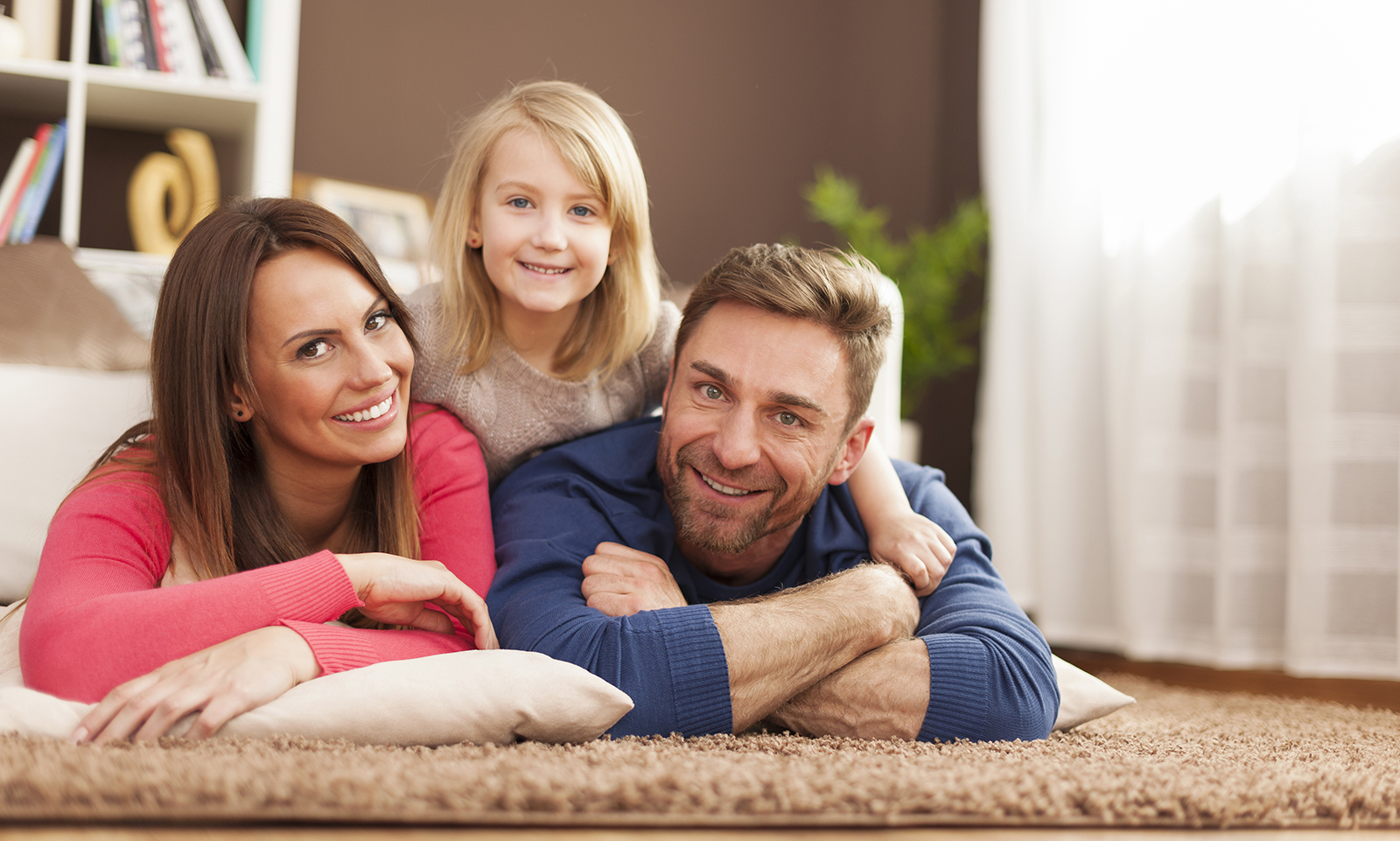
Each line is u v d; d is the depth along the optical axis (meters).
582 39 3.63
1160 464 2.75
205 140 3.04
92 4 2.89
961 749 1.11
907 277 3.50
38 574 1.11
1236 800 0.91
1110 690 1.50
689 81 3.75
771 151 3.82
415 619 1.22
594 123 1.68
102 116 3.08
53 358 1.79
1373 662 2.30
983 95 3.54
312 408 1.20
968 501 3.76
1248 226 2.57
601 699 1.07
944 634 1.27
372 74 3.39
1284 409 2.51
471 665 1.05
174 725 0.93
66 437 1.65
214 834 0.71
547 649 1.17
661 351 1.83
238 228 1.20
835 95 3.88
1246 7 2.59
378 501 1.37
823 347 1.35
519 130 1.65
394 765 0.84
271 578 1.08
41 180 2.82
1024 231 3.26
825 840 0.79
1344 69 2.36
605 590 1.29
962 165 3.87
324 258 1.22
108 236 3.15
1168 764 1.09
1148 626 2.74
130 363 1.86
